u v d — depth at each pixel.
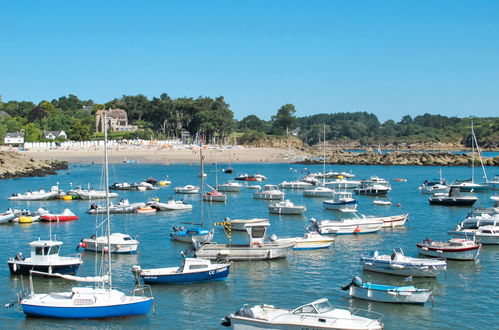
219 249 55.12
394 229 75.81
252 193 126.19
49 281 49.00
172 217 87.44
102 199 111.06
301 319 34.97
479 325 39.16
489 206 101.56
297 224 81.31
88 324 38.84
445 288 47.56
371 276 51.12
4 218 79.81
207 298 44.38
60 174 165.88
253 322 35.59
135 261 56.69
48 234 71.81
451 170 196.75
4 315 40.25
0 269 53.00
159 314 40.84
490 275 51.53
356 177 170.75
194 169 191.75
